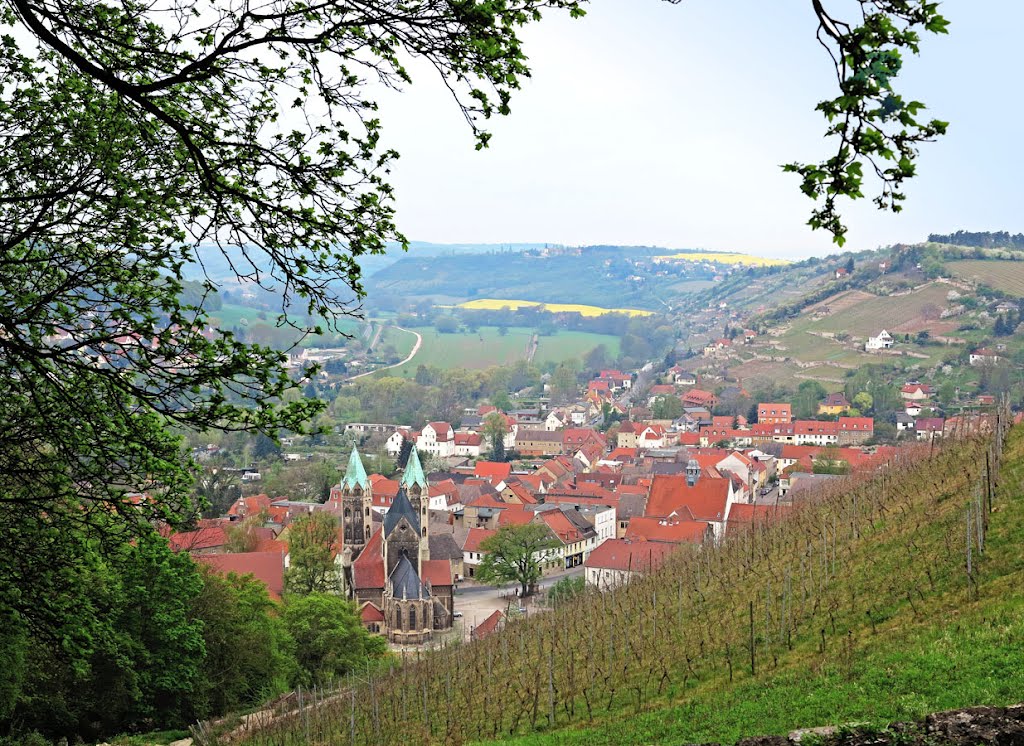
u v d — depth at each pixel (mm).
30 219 18828
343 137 16156
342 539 124438
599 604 63500
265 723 56938
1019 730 19484
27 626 22094
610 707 41219
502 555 124750
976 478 48938
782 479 185500
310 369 17547
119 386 17344
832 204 11273
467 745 39344
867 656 34375
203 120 17047
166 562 49312
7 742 43281
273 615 81312
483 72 15273
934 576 39781
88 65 14656
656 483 144625
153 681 55031
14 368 18719
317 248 16734
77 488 20141
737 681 38625
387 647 105188
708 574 59781
